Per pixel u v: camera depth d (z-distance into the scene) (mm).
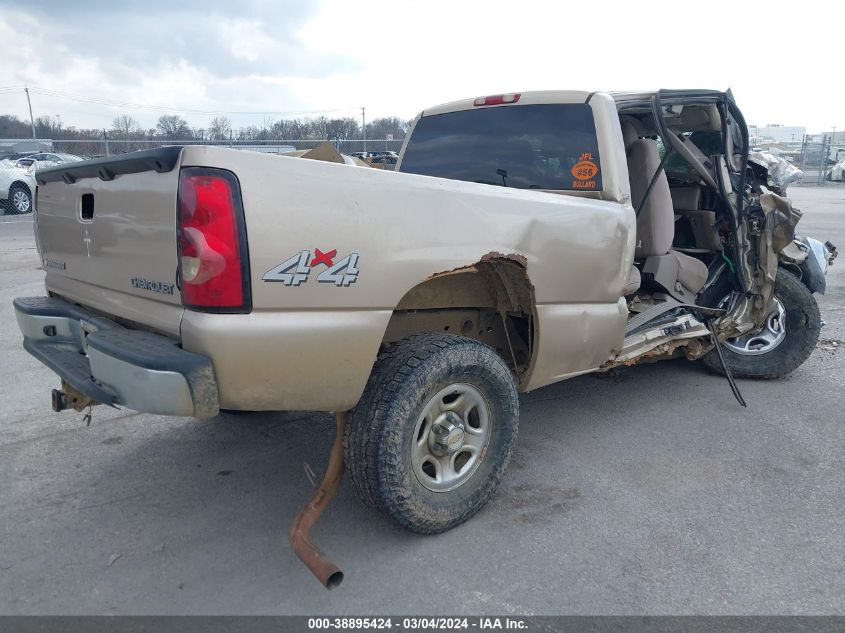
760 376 5395
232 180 2393
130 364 2473
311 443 4203
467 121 4562
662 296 4875
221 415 4586
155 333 2777
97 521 3277
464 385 3119
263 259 2455
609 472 3824
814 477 3771
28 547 3051
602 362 4023
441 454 3098
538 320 3473
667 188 4871
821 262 5797
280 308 2533
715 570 2904
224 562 2955
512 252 3225
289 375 2596
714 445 4191
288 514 3359
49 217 3533
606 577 2855
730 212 4914
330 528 3215
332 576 2545
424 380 2879
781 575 2873
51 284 3670
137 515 3338
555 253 3455
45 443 4176
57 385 5250
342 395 2760
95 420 4551
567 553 3029
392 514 2926
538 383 3645
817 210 20438
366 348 2766
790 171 6445
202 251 2379
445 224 2967
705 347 5023
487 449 3275
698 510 3406
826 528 3244
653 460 3980
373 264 2730
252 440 4246
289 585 2801
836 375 5609
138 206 2680
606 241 3766
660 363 5891
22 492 3557
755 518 3332
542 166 4168
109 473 3783
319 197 2572
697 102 4402
